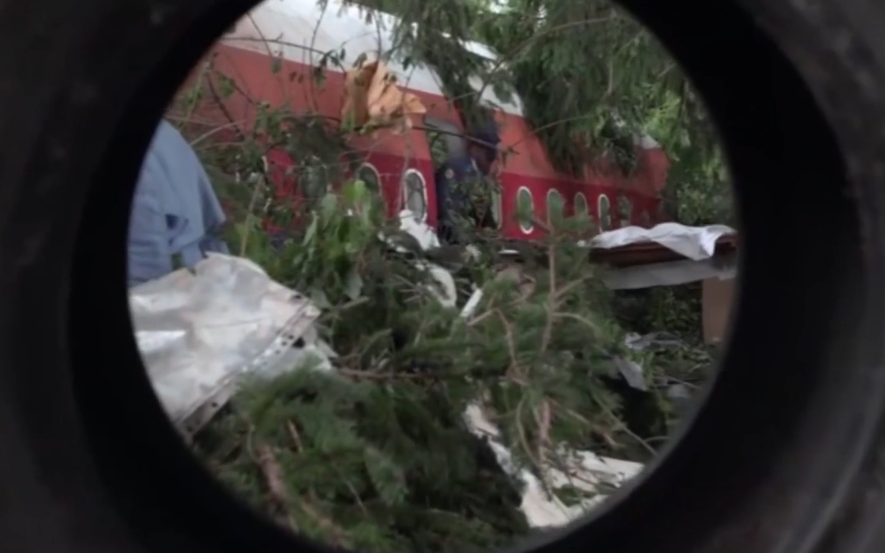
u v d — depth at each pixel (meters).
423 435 2.36
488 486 2.39
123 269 1.26
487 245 3.77
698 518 1.11
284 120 3.69
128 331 1.27
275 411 2.15
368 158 3.96
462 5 4.54
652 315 5.90
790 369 1.06
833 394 0.94
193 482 1.22
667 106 5.49
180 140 2.93
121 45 0.75
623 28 4.52
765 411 1.08
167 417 1.27
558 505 2.40
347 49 4.32
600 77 4.84
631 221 6.17
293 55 4.04
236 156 3.54
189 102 3.51
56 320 0.78
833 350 0.96
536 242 3.29
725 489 1.09
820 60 0.82
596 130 5.38
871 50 0.80
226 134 3.71
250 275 2.54
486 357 2.58
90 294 1.18
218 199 3.29
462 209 4.60
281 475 2.06
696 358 4.94
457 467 2.35
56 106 0.75
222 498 1.24
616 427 2.87
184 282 2.50
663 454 1.22
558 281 2.98
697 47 1.20
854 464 0.88
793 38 0.82
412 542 2.12
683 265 5.15
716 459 1.14
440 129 4.61
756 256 1.18
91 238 1.18
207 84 3.60
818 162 0.98
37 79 0.74
